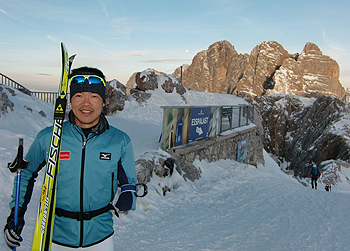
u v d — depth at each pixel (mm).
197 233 5246
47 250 1539
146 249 4395
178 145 9984
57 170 1628
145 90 19797
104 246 1826
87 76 1768
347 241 5449
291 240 5277
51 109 12078
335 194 10562
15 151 6816
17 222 1632
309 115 56750
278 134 58875
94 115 1789
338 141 43812
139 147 9375
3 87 11016
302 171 47688
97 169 1797
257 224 6051
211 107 12336
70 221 1760
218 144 12930
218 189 9086
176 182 8297
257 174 12672
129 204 1837
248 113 18688
